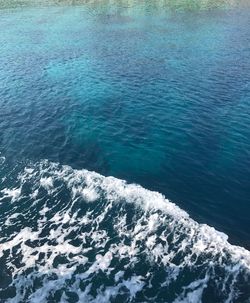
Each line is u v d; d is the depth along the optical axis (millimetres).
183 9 102938
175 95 48969
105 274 23078
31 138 39469
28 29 83188
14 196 30344
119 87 51812
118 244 25203
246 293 21688
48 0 117938
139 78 54875
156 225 26828
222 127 41031
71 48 69562
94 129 41000
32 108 46188
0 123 42594
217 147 37438
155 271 23156
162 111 44781
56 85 52969
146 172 33625
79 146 37875
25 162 35250
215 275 22766
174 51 67000
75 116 43906
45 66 60406
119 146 37812
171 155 36219
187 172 33719
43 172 33562
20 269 23578
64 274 23172
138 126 41562
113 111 45062
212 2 112250
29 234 26359
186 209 28906
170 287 22172
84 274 23125
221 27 82562
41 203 29438
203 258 23938
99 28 84062
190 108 45375
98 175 32938
